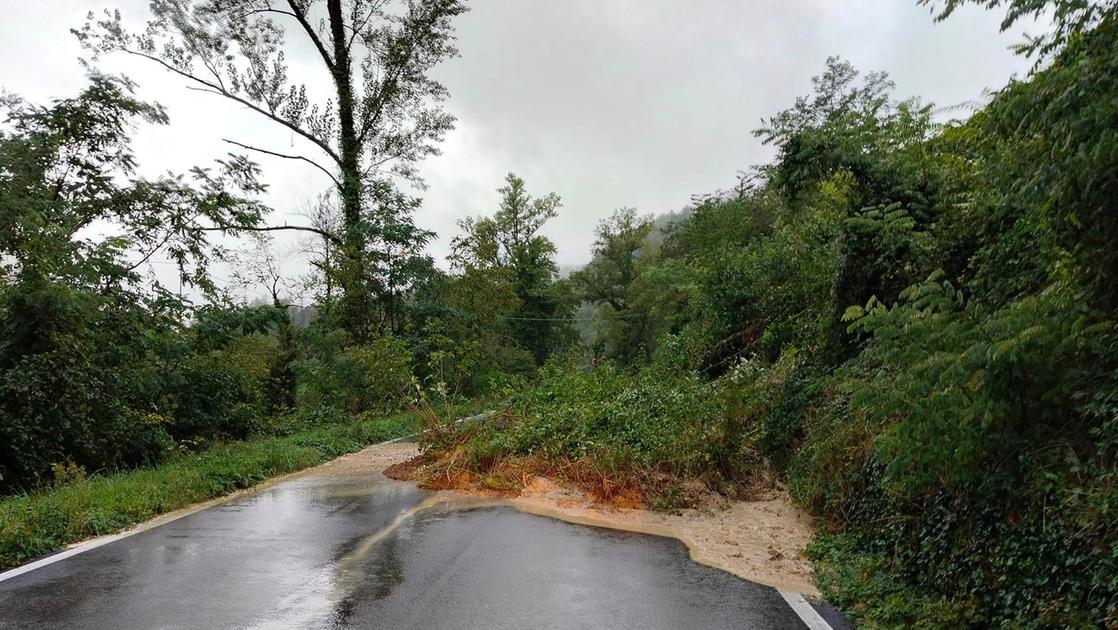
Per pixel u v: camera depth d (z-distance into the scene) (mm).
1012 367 5184
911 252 11055
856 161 11602
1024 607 4781
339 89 28297
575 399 13719
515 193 61844
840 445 8875
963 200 10625
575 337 64500
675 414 11883
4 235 14109
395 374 21250
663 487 10297
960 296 5957
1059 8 5406
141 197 18891
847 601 5871
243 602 5613
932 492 6441
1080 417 5316
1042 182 5578
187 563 6785
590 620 5312
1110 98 4773
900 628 5168
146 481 10375
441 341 24625
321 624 5145
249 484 11523
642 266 63000
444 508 9672
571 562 6992
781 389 12555
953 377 5355
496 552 7332
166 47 24891
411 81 28500
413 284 27359
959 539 5797
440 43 28219
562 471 11227
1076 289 5719
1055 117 5281
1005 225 8867
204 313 20266
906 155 11930
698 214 28516
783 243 19594
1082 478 4969
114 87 18266
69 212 16531
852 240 11820
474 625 5160
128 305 17344
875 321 6270
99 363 15359
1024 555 5031
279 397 26312
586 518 9156
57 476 10688
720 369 20234
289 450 14383
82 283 15617
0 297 13297
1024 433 5492
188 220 19875
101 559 6926
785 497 10328
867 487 7809
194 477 10633
